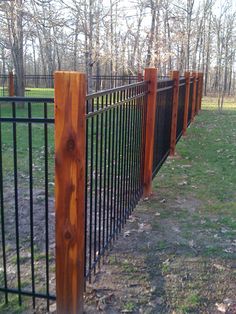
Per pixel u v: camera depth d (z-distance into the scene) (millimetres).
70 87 2109
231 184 5445
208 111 15969
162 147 5840
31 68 46688
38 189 5027
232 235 3789
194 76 11852
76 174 2193
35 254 3348
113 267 3135
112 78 15391
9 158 6625
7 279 2963
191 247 3518
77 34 14070
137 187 4402
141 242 3590
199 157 7086
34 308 2602
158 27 21828
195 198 4848
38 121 2273
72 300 2369
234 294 2812
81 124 2170
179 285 2908
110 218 3377
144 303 2674
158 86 4934
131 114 3719
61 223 2268
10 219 4062
